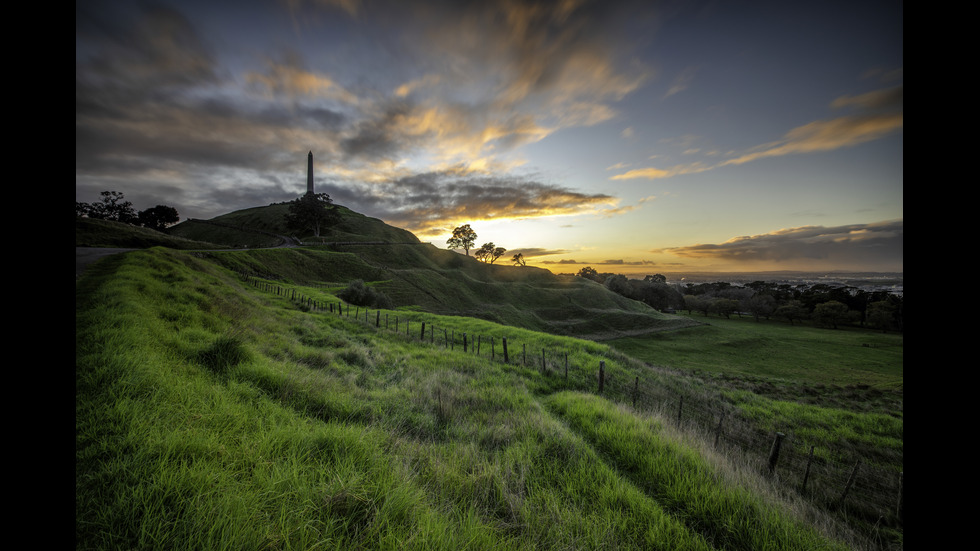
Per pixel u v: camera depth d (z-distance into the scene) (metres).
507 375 12.13
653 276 164.12
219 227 129.75
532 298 89.69
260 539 2.75
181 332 7.80
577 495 4.67
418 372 10.84
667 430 7.58
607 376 14.05
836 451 10.16
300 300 30.58
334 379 7.98
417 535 3.06
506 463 5.07
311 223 111.19
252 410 4.95
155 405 4.35
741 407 14.27
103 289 9.80
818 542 4.40
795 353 53.38
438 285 80.88
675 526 4.27
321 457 4.03
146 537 2.67
